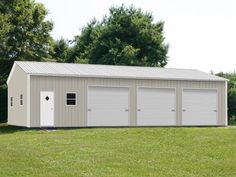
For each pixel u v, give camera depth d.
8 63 49.41
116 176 14.11
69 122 32.06
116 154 18.06
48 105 31.55
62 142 21.36
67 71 32.81
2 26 45.41
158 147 20.11
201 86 35.84
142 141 21.80
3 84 49.28
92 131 26.78
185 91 35.31
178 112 35.06
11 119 35.66
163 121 34.66
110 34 63.16
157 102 34.50
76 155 17.58
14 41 49.31
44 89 31.47
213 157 18.05
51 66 34.53
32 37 50.50
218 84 36.38
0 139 24.11
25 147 19.53
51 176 13.95
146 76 34.19
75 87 32.25
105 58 60.53
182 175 14.77
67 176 13.98
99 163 16.09
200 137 23.06
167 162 16.80
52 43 52.91
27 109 31.20
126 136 23.55
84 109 32.50
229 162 17.08
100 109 32.94
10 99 36.03
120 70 35.88
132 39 63.25
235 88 45.72
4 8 48.62
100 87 32.97
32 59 50.91
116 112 33.38
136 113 33.88
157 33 63.94
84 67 35.72
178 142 21.48
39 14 51.31
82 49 69.38
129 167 15.61
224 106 36.56
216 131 25.56
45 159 16.55
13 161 16.11
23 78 32.34
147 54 63.25
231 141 21.88
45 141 21.80
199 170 15.65
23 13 49.75
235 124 43.41
